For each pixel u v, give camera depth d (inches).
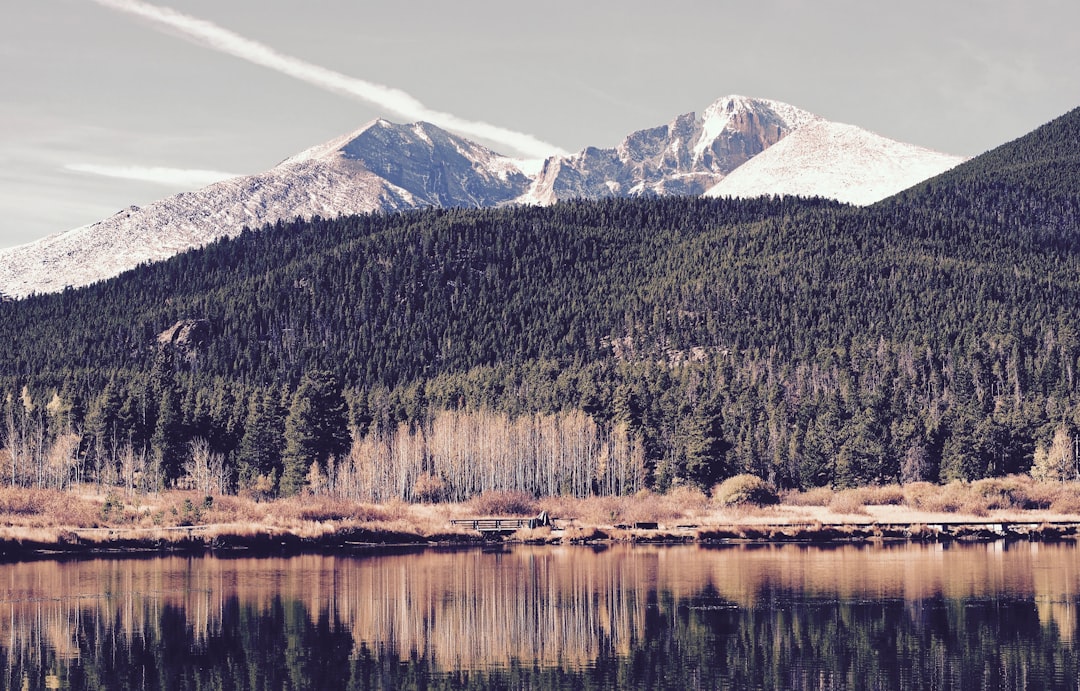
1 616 5418.3
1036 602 5689.0
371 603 5753.0
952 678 4293.8
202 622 5305.1
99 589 6131.9
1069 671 4367.6
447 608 5629.9
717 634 5044.3
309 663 4598.9
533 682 4306.1
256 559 7381.9
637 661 4594.0
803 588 6141.7
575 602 5777.6
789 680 4293.8
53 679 4367.6
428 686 4274.1
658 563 7180.1
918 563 7106.3
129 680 4365.2
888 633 5027.1
